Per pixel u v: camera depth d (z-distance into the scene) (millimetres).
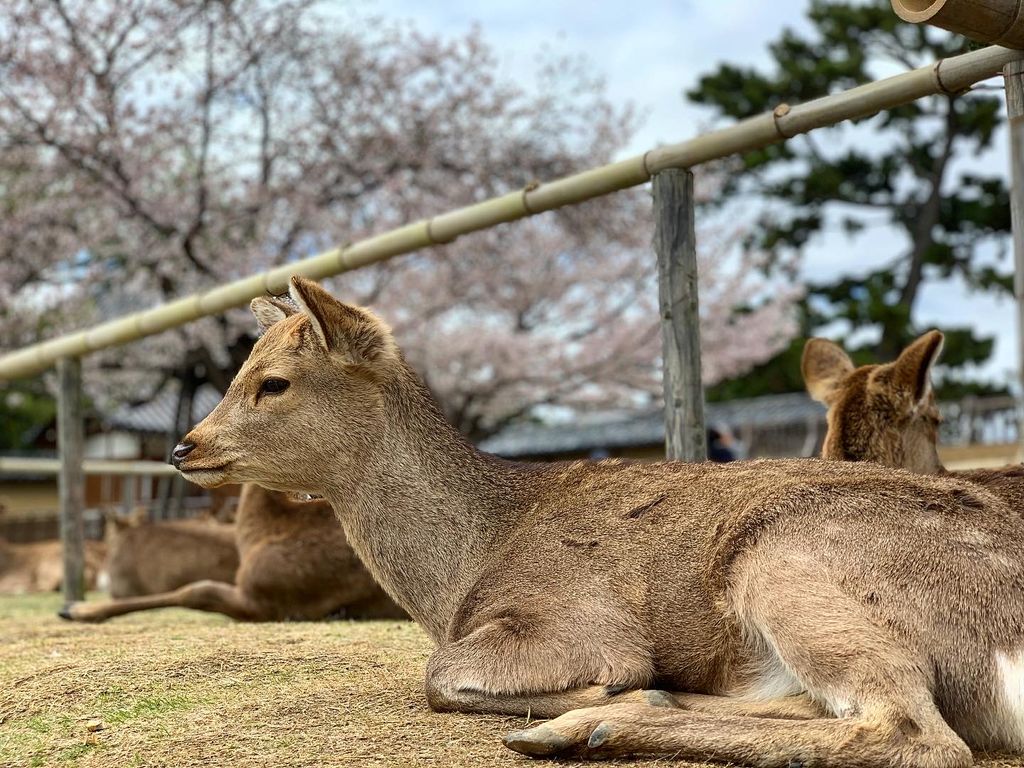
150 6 5688
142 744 1230
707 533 1257
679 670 1243
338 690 1426
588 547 1315
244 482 1520
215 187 6102
